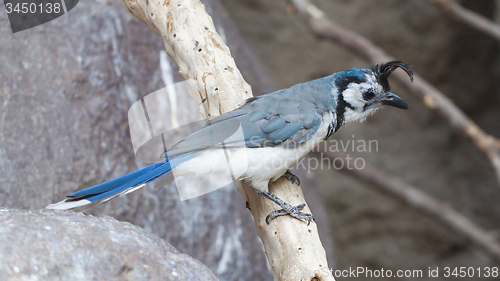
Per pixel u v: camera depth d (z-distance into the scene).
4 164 6.50
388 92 6.39
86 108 7.30
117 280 3.39
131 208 7.11
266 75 11.31
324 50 16.02
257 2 16.03
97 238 3.58
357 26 15.68
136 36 8.32
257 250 8.16
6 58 7.06
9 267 3.16
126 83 7.85
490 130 16.02
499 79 15.88
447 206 12.95
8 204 6.34
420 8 15.50
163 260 3.71
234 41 10.45
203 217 7.74
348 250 15.90
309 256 4.80
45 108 7.01
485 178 15.94
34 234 3.43
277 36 16.08
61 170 6.80
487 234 12.78
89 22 7.86
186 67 5.84
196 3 5.95
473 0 15.38
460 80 15.84
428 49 15.62
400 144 15.91
